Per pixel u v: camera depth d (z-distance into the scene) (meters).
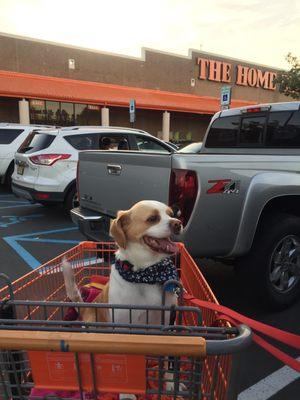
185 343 1.32
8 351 1.49
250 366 3.10
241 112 5.12
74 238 6.88
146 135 9.27
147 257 2.33
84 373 1.42
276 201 4.01
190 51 36.03
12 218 8.48
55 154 7.88
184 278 3.07
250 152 5.01
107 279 2.97
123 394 1.60
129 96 29.42
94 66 30.31
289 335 1.63
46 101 25.91
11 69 26.50
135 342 1.32
